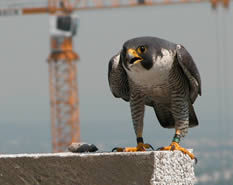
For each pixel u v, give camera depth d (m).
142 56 11.70
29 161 10.67
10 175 10.73
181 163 11.59
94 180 10.41
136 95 12.73
